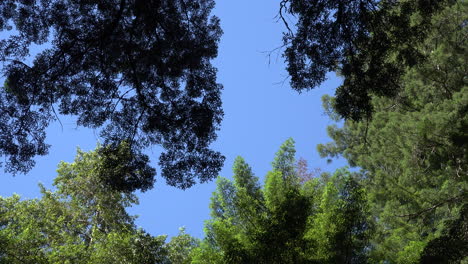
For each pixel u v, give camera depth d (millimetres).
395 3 10844
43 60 11008
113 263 17281
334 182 15305
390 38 10906
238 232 14891
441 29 23047
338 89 11375
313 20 10648
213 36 12039
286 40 10898
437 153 22562
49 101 11242
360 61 10812
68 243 18312
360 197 14516
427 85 24156
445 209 21641
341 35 10695
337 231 14000
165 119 11789
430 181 23891
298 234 13883
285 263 13797
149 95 11945
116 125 12031
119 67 11602
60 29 11008
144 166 12195
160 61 11320
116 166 12008
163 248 18312
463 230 13531
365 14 10508
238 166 15617
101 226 21906
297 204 13914
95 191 21719
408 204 23094
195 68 11688
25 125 11039
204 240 15016
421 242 15961
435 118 20469
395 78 10945
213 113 12023
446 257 12297
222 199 15211
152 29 10805
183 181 12289
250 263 13508
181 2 11461
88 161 21734
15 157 11000
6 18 11156
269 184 14508
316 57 10984
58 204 21422
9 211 19031
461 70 23391
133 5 10602
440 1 11148
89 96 11703
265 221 14234
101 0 10867
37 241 16828
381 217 23047
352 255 14125
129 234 18859
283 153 15602
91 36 10844
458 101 20469
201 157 12203
